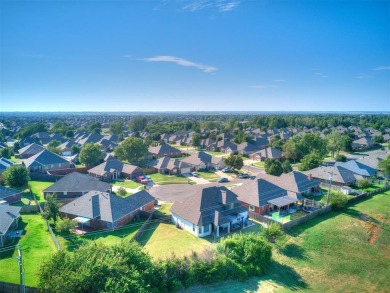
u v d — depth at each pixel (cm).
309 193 7162
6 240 4584
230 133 19325
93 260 3103
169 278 3428
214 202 5375
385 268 4212
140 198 6047
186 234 4959
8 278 3509
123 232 4997
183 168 9788
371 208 6284
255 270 3862
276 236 4672
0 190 6212
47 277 3039
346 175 8144
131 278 2991
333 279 3928
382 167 8650
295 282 3812
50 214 5103
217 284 3644
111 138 15988
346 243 4819
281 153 12175
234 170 10094
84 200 5625
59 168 9525
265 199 5959
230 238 4169
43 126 19275
